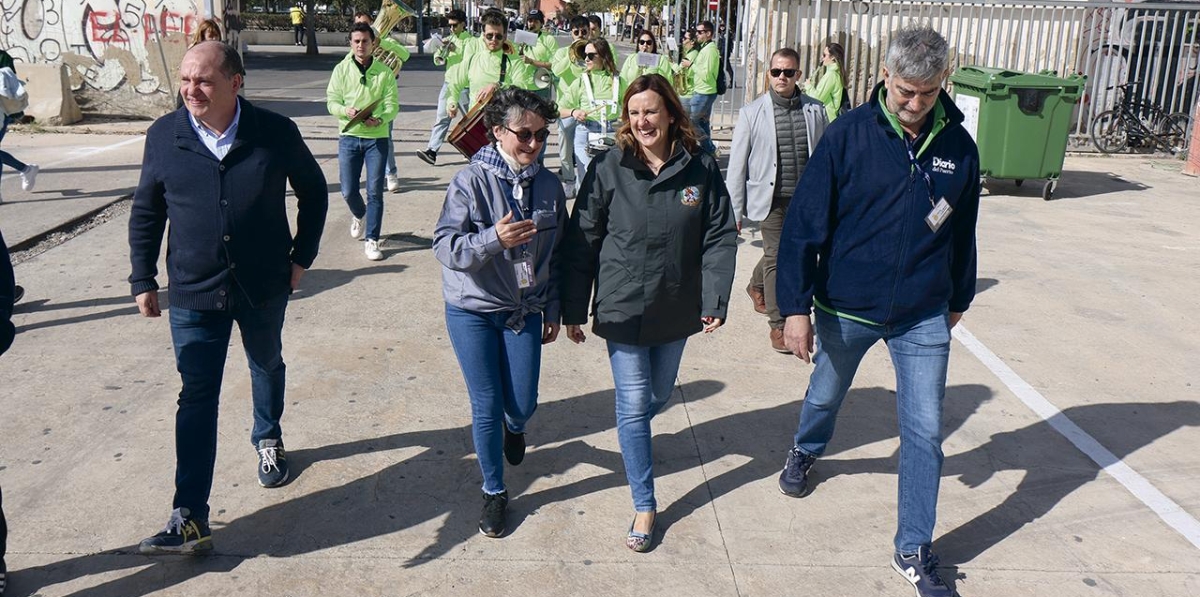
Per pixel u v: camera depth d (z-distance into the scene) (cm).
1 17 1399
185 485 335
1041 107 1002
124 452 417
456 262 322
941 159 316
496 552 351
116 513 370
